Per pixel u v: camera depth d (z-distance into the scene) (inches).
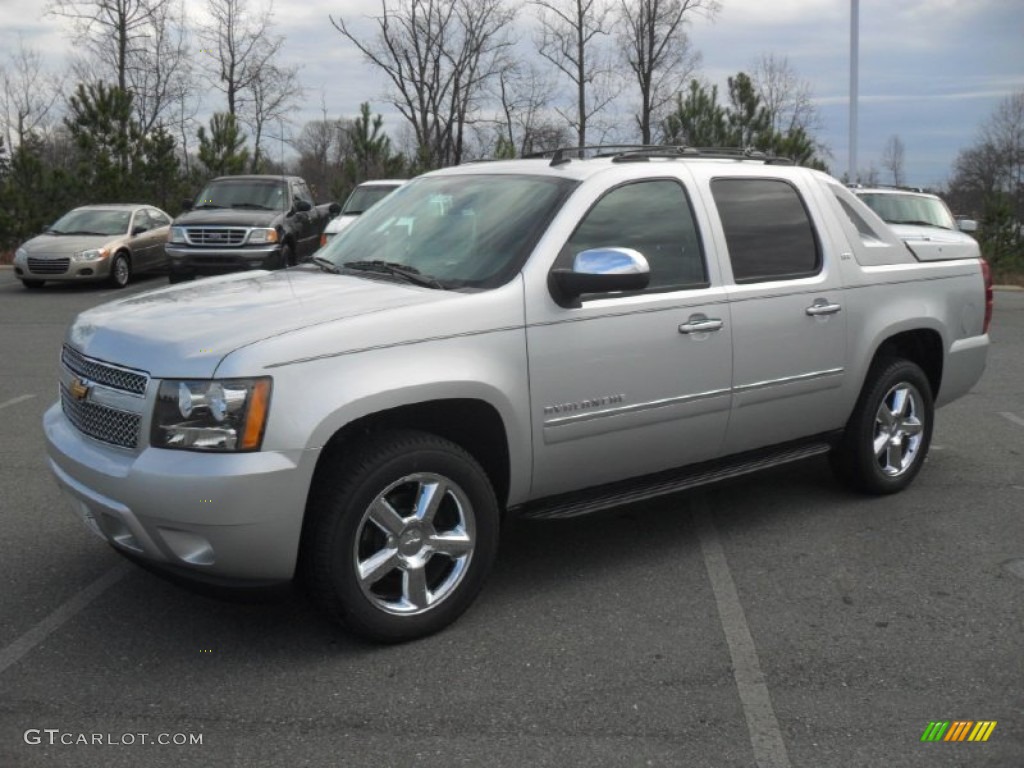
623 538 201.8
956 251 240.1
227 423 134.6
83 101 987.3
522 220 171.0
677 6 1349.7
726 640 154.7
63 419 163.0
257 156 1391.5
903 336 226.4
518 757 122.3
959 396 244.1
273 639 154.9
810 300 198.5
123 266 719.7
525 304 159.5
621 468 176.6
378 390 142.7
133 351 144.1
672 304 175.9
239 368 135.0
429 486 151.7
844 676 143.1
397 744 125.3
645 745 125.0
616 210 175.9
